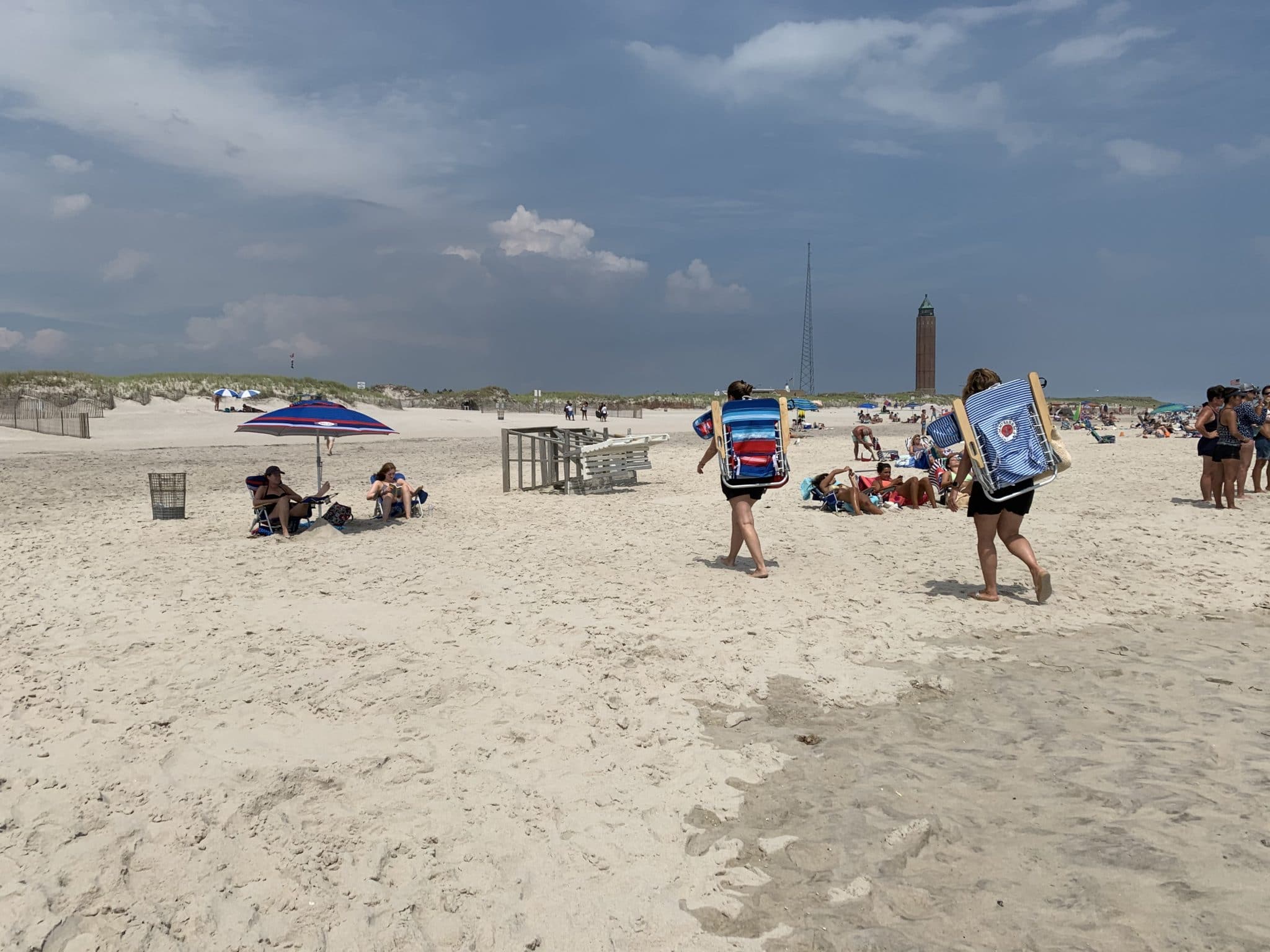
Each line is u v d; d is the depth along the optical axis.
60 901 2.96
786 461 8.24
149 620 6.70
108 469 22.59
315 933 2.85
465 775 3.99
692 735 4.46
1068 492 14.63
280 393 62.06
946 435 7.12
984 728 4.52
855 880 3.12
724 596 7.42
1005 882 3.09
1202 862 3.14
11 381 53.59
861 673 5.40
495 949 2.79
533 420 59.09
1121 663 5.58
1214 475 12.39
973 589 7.66
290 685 5.19
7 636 6.27
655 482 18.14
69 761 4.09
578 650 5.86
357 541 10.49
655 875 3.19
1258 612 6.79
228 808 3.63
